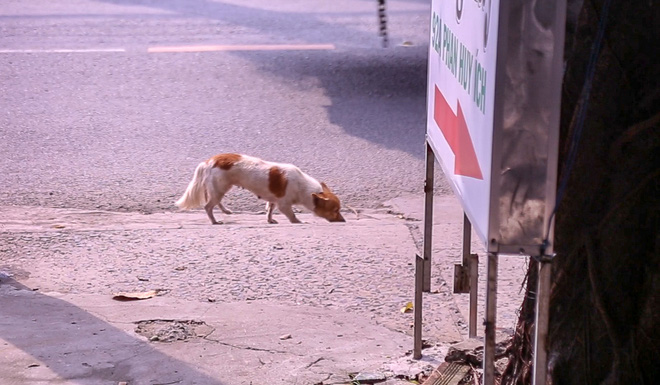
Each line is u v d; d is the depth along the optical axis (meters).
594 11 2.76
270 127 10.47
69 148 9.51
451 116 3.22
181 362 4.33
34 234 6.46
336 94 11.93
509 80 2.34
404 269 5.83
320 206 7.43
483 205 2.50
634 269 2.88
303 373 4.23
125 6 17.42
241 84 12.34
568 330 2.98
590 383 2.95
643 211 2.83
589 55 2.79
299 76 12.79
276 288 5.46
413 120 10.80
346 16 16.84
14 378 4.10
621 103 2.78
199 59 13.59
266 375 4.21
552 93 2.34
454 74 3.16
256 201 8.35
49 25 15.71
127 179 8.57
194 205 7.60
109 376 4.16
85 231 6.59
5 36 14.85
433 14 3.82
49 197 7.98
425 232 4.28
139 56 13.73
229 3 17.84
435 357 4.44
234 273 5.70
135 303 5.16
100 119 10.64
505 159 2.38
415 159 9.34
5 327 4.70
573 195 2.88
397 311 5.13
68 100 11.43
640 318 2.89
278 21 16.34
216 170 7.47
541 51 2.32
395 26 16.16
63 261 5.89
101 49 14.12
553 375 3.00
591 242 2.89
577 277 2.93
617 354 2.91
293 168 7.57
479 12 2.63
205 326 4.81
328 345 4.60
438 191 8.39
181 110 11.10
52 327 4.73
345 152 9.58
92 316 4.92
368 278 5.66
